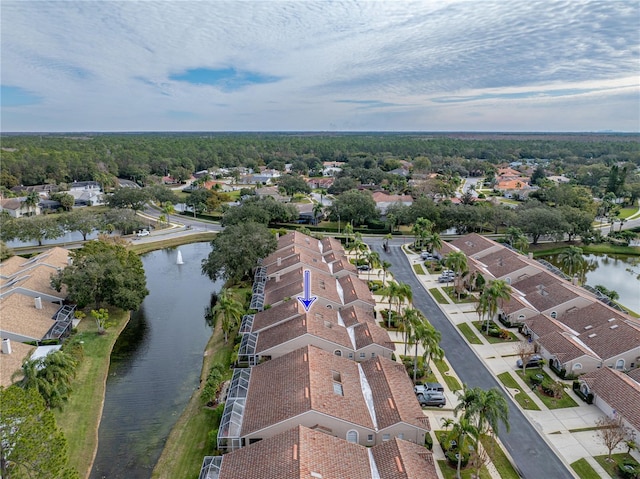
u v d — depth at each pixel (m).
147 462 49.41
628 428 50.97
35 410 37.25
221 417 52.00
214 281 106.31
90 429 54.28
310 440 42.16
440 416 55.31
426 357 67.50
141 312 89.19
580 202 169.12
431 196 190.50
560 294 82.94
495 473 46.25
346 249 129.00
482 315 81.31
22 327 69.56
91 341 74.25
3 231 126.06
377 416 49.56
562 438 51.75
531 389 61.31
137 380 65.12
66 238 145.38
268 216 139.88
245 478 39.31
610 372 58.44
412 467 41.22
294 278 86.81
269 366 57.62
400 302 80.44
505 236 132.88
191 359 71.06
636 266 120.75
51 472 35.88
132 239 140.38
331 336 65.06
